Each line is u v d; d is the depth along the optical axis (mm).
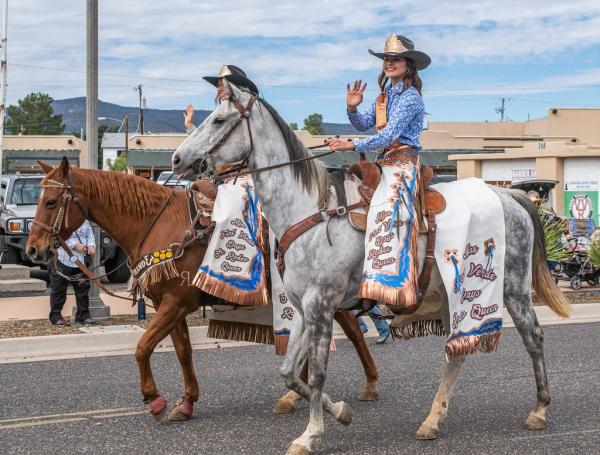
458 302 6047
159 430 6340
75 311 11383
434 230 6031
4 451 5836
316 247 5785
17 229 15898
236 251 6645
